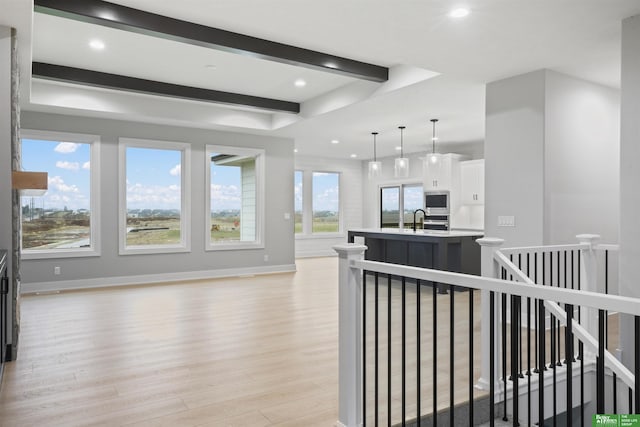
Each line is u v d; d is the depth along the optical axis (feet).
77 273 21.15
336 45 13.23
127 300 18.43
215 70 17.10
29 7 9.59
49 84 18.99
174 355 11.46
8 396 8.89
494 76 14.98
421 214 33.73
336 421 7.95
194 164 24.18
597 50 12.65
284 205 27.40
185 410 8.34
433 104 18.80
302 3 10.65
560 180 14.46
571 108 14.82
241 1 10.86
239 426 7.75
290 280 23.86
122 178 22.17
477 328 13.66
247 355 11.50
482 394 9.03
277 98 21.34
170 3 11.16
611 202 16.03
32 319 15.16
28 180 10.62
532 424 9.44
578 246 11.13
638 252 10.77
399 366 10.78
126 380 9.77
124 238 22.25
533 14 10.50
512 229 14.84
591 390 10.65
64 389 9.25
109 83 17.38
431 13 10.59
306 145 30.58
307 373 10.25
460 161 29.73
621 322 11.36
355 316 7.66
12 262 10.61
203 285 22.18
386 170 36.76
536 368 9.70
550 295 4.95
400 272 6.82
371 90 17.78
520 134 14.67
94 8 11.03
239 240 26.76
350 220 38.40
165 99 21.56
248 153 25.99
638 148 10.71
